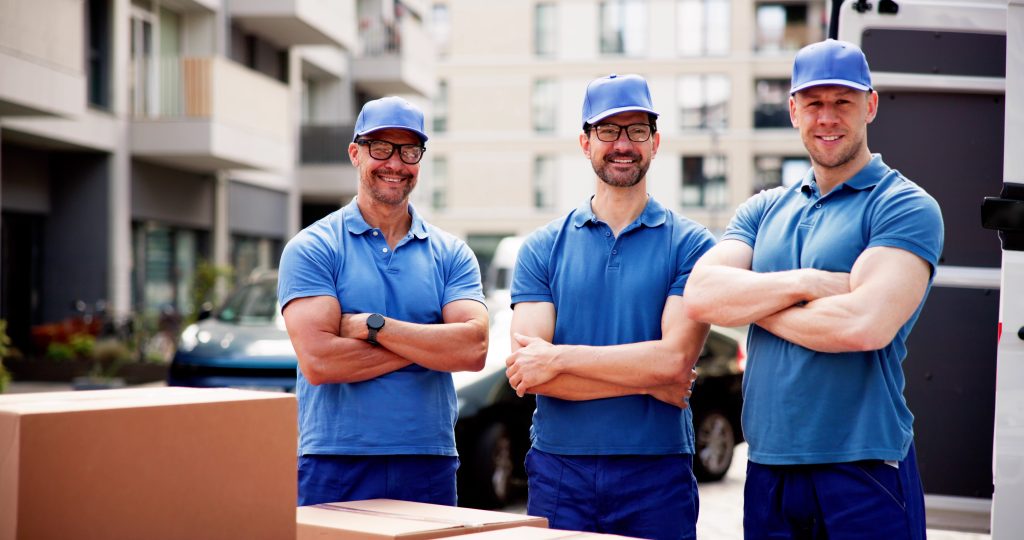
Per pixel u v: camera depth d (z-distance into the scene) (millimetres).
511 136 44344
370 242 3723
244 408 2332
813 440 3066
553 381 3496
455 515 2822
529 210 44312
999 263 4562
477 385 7004
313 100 23828
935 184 4629
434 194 44906
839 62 3086
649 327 3557
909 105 4652
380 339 3518
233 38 18844
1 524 2049
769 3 42125
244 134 16750
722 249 3375
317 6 19312
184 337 8594
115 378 13945
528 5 44281
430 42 27094
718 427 8578
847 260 3105
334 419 3549
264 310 9094
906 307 2986
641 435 3492
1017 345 3363
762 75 42312
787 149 41969
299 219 22469
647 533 3484
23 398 2309
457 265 3857
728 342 8906
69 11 12234
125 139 15703
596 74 43594
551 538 2471
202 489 2256
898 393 3127
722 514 7227
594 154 3574
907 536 3027
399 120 3629
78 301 15352
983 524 4500
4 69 11102
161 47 17266
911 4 4602
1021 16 3393
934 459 4555
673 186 42469
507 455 7105
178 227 17812
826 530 3084
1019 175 3369
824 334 3006
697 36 42531
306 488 3576
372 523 2670
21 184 14688
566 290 3623
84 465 2088
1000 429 3377
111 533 2119
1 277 14688
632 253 3604
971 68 4594
